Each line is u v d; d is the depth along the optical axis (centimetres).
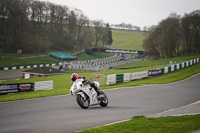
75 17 11006
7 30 8506
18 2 8619
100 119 836
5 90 2161
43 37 9681
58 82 3434
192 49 8412
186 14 8094
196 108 1010
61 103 1258
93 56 11088
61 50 10388
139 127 669
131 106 1156
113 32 19800
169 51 8025
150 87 2138
